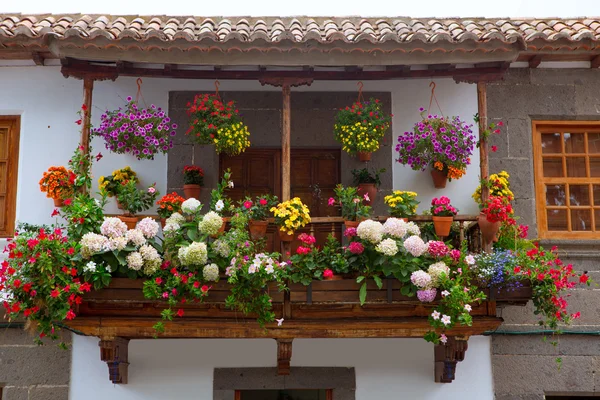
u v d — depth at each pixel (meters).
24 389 6.96
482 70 6.88
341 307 6.46
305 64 6.54
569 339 7.20
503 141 7.60
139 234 6.16
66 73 6.80
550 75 7.71
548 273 6.24
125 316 6.37
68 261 6.02
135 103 7.25
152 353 7.05
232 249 6.14
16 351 7.02
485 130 6.82
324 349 7.12
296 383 7.06
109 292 6.18
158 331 6.46
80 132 7.43
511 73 7.70
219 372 7.05
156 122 7.06
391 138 7.61
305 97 7.68
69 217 6.33
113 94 7.53
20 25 6.95
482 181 6.78
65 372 6.99
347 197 6.55
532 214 7.48
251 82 7.69
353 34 6.93
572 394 7.18
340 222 6.68
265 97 7.68
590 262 7.33
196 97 7.05
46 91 7.51
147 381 7.01
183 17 7.93
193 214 6.42
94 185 7.40
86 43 6.34
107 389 6.98
